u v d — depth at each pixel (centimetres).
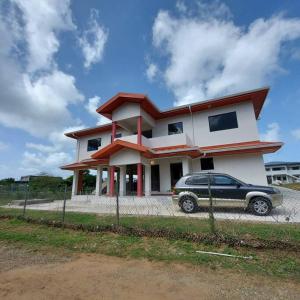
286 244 465
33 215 959
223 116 1603
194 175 951
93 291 329
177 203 934
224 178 894
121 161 1491
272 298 300
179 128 1755
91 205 1432
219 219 724
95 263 447
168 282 352
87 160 1761
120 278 372
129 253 495
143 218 786
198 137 1648
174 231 578
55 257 489
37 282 363
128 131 1970
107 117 1894
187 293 316
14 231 741
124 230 636
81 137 2300
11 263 455
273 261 419
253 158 1445
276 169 5928
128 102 1691
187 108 1667
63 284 354
